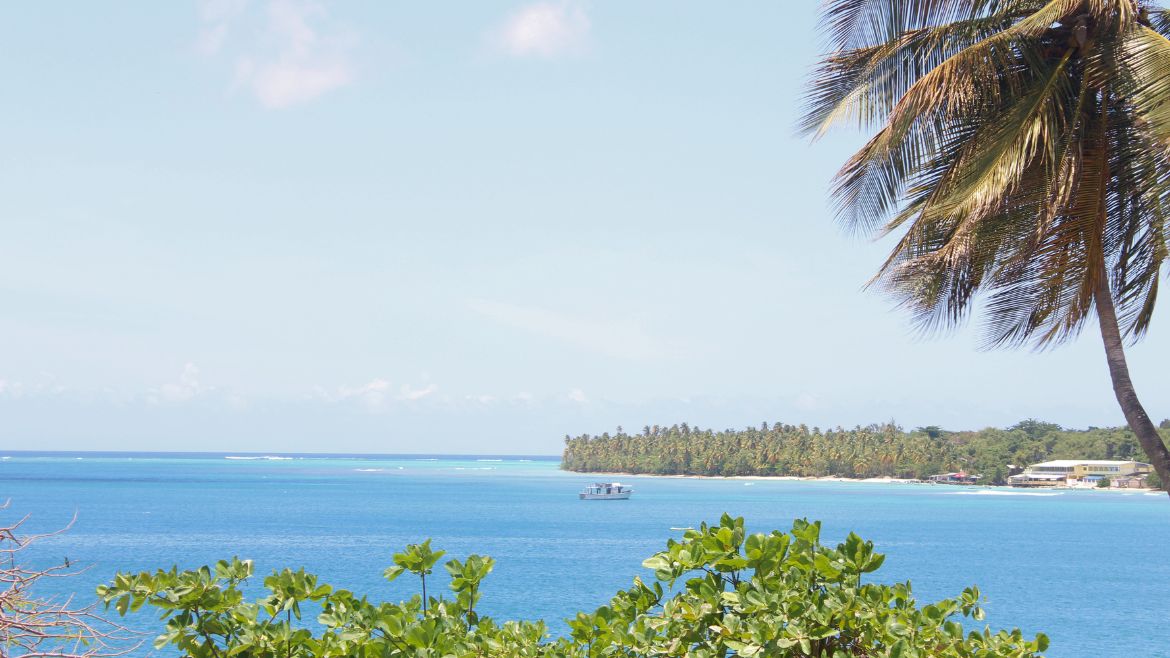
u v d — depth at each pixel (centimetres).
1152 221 1016
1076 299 1100
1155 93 913
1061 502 17100
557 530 9369
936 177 1162
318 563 6125
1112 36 1005
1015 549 8031
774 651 349
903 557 7312
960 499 17600
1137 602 5025
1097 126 1045
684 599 385
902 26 1152
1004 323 1173
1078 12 1035
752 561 381
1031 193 1060
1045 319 1147
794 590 380
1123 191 1077
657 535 8844
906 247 1116
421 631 377
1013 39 1044
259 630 366
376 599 4359
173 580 364
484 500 15362
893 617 367
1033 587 5609
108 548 7012
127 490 16638
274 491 17512
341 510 12144
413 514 11600
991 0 1120
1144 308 1132
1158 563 7019
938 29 1125
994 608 4797
